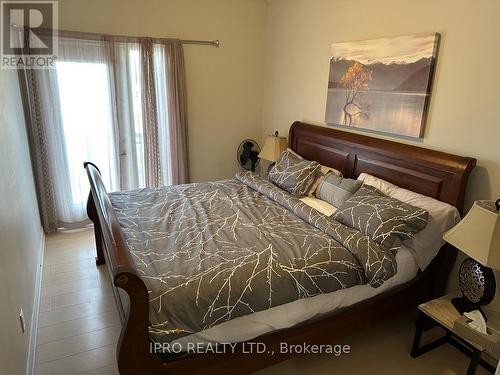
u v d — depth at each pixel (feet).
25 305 6.83
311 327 6.26
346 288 6.37
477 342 5.88
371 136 9.40
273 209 8.68
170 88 12.43
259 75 14.25
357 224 7.26
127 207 8.58
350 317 6.68
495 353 6.59
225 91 13.78
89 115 11.57
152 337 4.87
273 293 5.63
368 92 9.26
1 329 4.79
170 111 12.67
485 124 6.89
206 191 10.00
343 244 6.72
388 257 6.52
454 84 7.35
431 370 6.71
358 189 8.55
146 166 12.79
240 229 7.39
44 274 9.55
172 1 11.93
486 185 7.00
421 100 7.92
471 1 6.84
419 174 7.89
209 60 13.14
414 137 8.28
